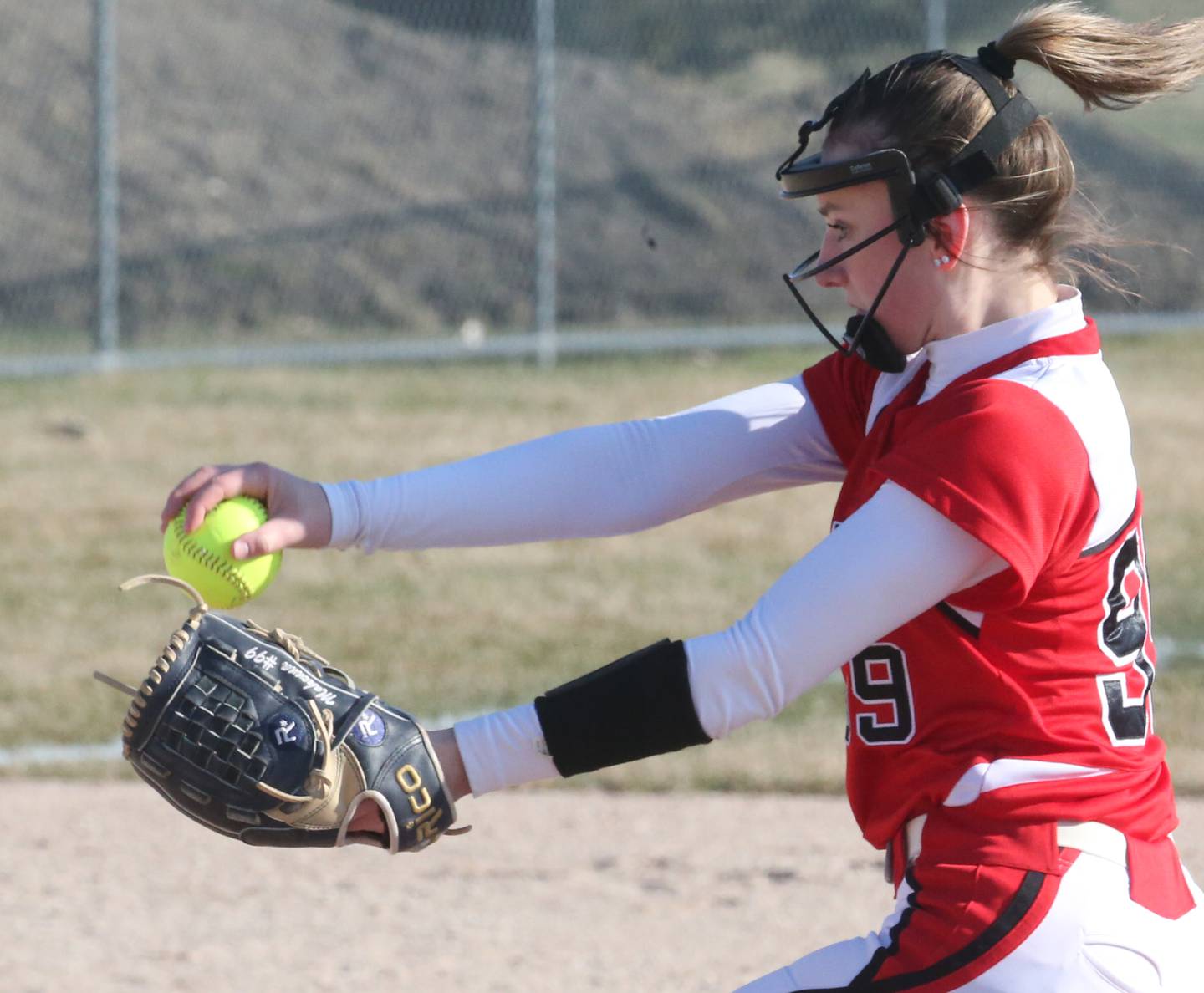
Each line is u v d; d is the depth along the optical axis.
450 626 26.58
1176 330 57.97
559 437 8.87
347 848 18.05
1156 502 35.22
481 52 75.00
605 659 24.83
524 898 16.53
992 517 6.87
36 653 25.05
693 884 16.88
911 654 7.43
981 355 7.43
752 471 8.97
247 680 7.27
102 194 48.53
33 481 36.12
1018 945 7.09
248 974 14.55
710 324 58.91
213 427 42.06
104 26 47.31
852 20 78.81
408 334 57.19
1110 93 7.71
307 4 76.06
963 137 7.28
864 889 16.69
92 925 15.70
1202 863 17.03
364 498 8.45
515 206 65.19
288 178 65.19
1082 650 7.33
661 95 73.75
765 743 21.67
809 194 7.54
